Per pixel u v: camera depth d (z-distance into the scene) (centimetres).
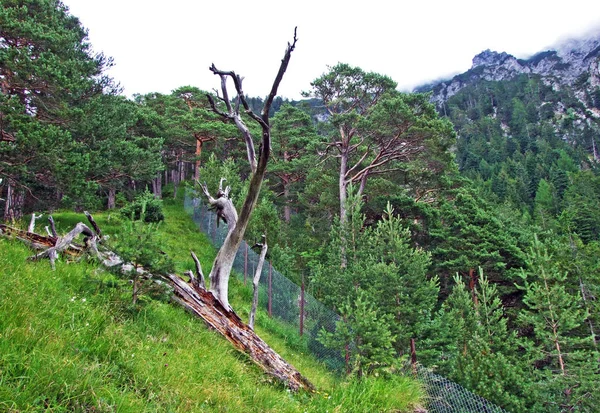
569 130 19825
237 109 1033
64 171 1880
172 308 850
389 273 1566
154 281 788
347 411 709
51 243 992
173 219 2884
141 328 684
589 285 2477
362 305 1225
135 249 745
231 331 873
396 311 1529
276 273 1609
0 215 2545
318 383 968
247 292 1656
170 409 458
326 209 3450
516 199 9256
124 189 3288
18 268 730
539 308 1878
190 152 4688
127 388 466
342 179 3100
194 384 540
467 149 14638
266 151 945
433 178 3011
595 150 18275
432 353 1443
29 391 375
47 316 555
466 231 3008
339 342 1166
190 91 4562
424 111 2762
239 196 2311
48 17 2427
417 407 803
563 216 5891
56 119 2205
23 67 1888
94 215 2580
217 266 978
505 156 13838
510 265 3036
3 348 420
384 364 1048
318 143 3238
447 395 885
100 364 480
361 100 3131
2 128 1870
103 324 601
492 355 1470
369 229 1975
